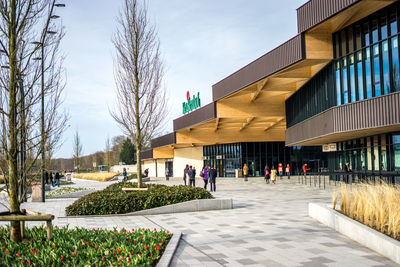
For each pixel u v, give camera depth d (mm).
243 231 10422
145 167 87750
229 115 34844
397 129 20562
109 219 13352
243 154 50906
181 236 9797
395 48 18875
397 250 6742
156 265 6652
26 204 19469
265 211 14586
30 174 8375
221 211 14867
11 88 7305
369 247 7969
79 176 70938
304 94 30828
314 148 52625
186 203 14922
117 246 7449
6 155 7484
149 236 8578
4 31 7344
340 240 8867
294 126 31703
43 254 6598
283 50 23859
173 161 65125
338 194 11555
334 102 23281
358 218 9484
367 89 20844
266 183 34625
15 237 7809
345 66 22312
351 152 29828
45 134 7730
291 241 8898
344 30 22281
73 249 7180
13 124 7406
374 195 8688
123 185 20094
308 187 27953
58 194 23844
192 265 7027
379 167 24641
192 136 49344
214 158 55531
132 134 18953
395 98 17594
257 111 35656
